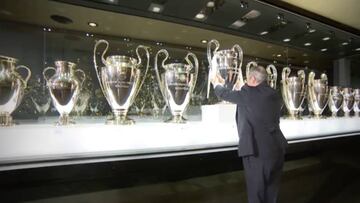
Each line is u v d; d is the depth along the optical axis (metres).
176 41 1.84
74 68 1.10
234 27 2.00
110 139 0.97
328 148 1.85
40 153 0.84
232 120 1.33
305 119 1.81
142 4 1.57
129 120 1.13
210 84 1.78
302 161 1.71
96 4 1.50
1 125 0.90
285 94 1.84
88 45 1.55
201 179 1.20
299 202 1.67
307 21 2.04
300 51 2.60
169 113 1.62
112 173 0.95
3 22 1.30
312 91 2.00
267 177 1.24
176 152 1.12
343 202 1.93
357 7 2.02
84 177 0.90
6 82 0.92
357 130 2.25
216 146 1.26
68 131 0.89
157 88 1.65
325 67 2.88
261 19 1.92
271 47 2.35
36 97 1.32
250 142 1.21
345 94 2.33
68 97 1.04
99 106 1.47
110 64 1.09
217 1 1.61
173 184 1.12
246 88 1.30
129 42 1.69
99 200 0.93
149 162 1.03
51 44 1.44
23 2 1.33
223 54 1.40
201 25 1.88
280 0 1.81
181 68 1.24
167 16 1.73
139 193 1.02
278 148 1.25
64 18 1.47
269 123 1.25
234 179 1.32
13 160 0.80
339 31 2.30
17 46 1.33
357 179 2.08
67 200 0.87
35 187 0.82
